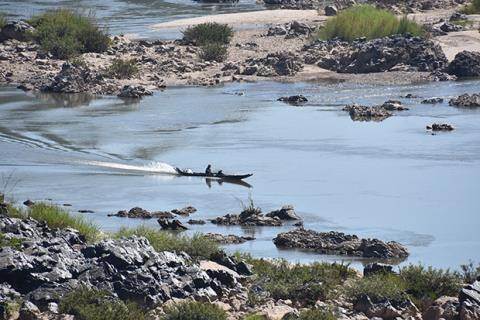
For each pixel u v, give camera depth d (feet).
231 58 638.53
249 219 302.86
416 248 277.23
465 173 364.17
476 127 447.42
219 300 210.18
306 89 552.00
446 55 637.71
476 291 210.59
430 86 561.02
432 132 437.99
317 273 230.07
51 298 198.80
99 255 215.51
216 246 251.60
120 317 191.42
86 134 431.43
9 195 332.19
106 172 368.48
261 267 237.45
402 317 205.87
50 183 350.64
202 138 425.28
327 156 392.88
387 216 310.45
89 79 559.79
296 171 368.48
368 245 270.87
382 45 614.34
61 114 478.59
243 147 408.67
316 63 622.95
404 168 372.38
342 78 588.50
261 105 505.25
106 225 295.28
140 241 222.69
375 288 213.87
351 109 481.05
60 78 552.00
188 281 211.00
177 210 314.35
